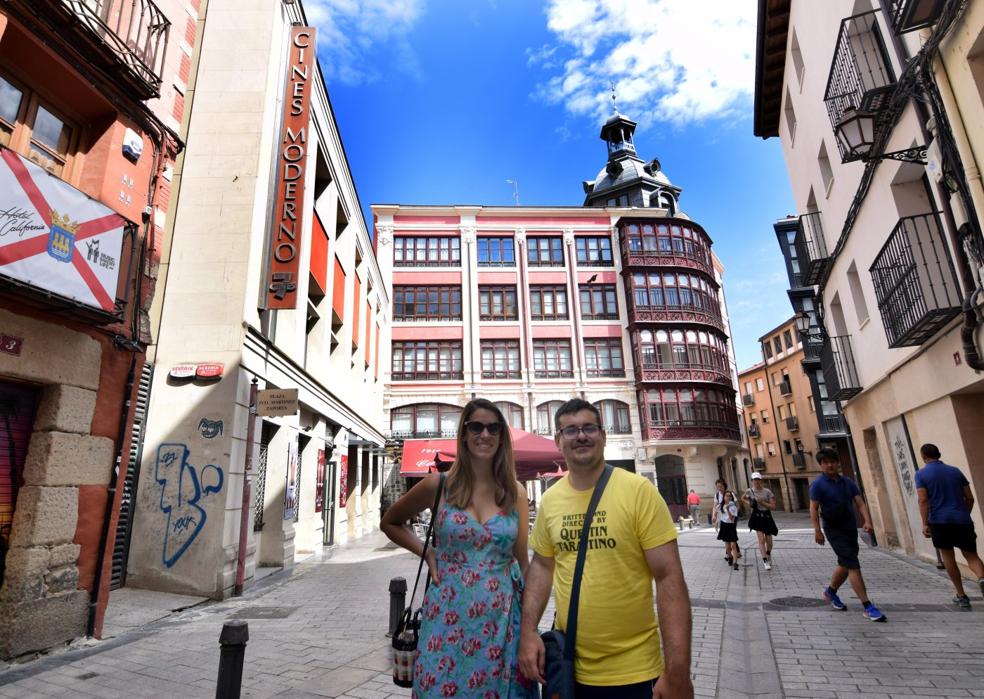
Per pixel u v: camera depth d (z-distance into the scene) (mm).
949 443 7965
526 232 32625
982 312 6043
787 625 6059
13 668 4695
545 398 29922
